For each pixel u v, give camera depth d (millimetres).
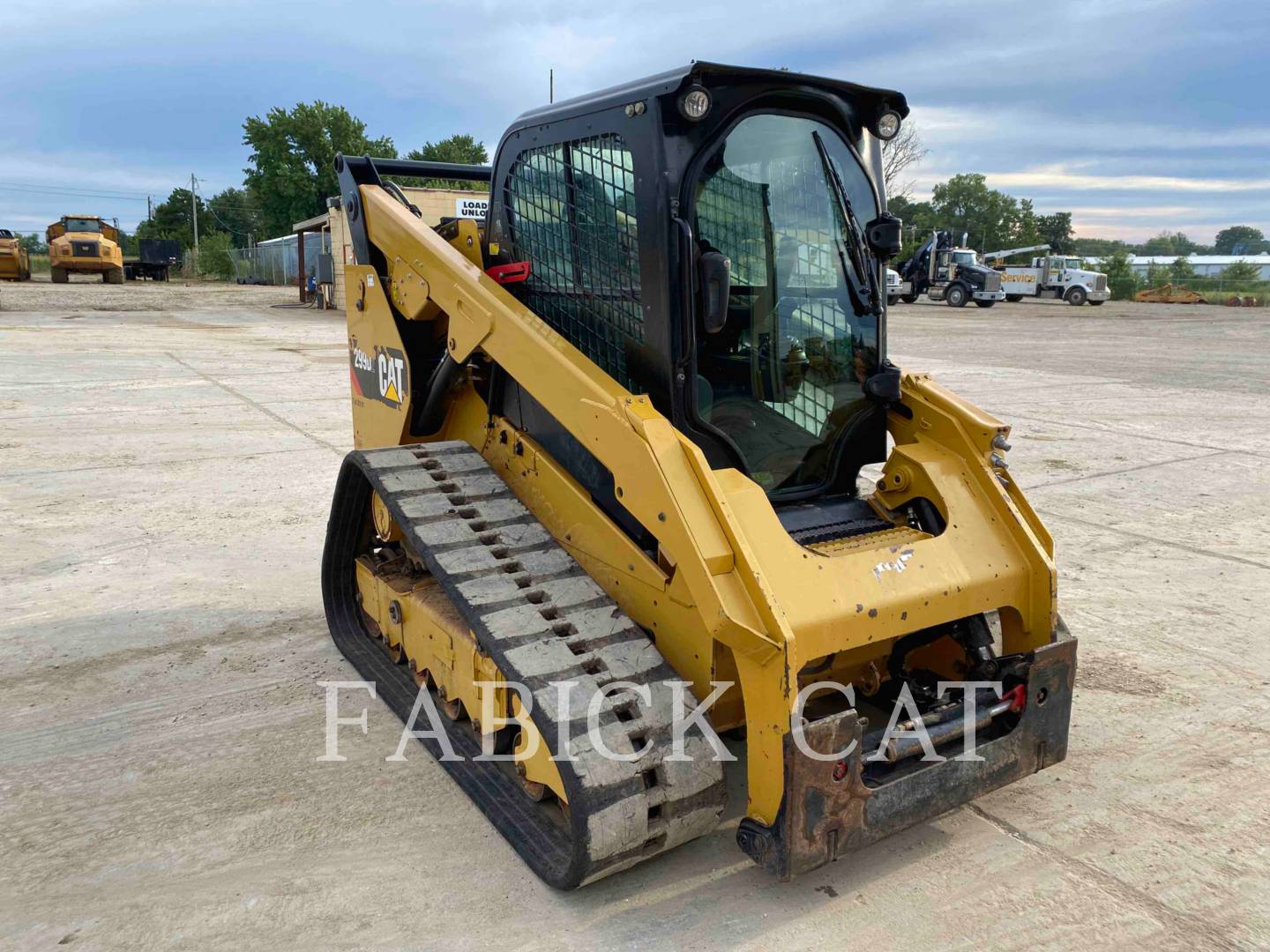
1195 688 4027
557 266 3324
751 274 3012
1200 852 2918
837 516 3203
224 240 58906
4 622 4547
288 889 2693
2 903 2623
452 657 3334
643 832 2518
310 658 4230
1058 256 37875
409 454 3633
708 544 2480
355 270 4359
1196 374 14438
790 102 2998
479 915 2588
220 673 4070
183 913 2588
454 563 3014
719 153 2865
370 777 3279
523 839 2826
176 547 5676
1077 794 3240
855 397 3363
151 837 2926
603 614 2867
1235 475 7789
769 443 3158
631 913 2600
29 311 22531
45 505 6480
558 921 2566
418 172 4559
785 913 2609
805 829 2422
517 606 2857
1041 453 8555
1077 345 19281
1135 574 5410
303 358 14812
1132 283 44625
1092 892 2721
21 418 9375
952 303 34781
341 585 4488
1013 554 3064
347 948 2461
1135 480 7574
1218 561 5648
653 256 2781
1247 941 2527
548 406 3014
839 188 3170
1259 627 4672
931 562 2869
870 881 2760
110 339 16703
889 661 3420
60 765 3330
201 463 7754
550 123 3203
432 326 4004
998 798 3215
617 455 2711
